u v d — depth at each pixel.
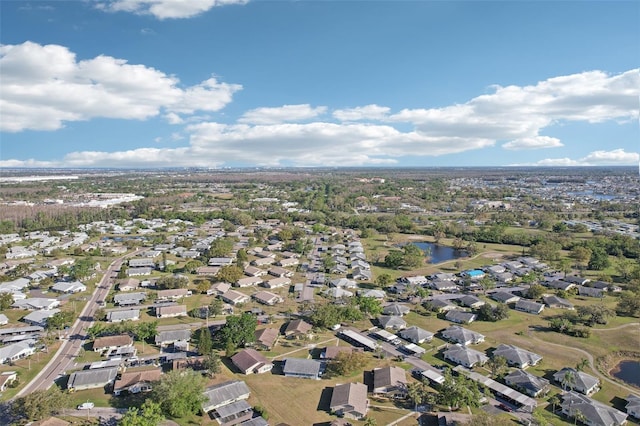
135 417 101.06
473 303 196.25
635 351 154.00
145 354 148.25
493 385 127.94
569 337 164.88
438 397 120.19
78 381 125.31
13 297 197.00
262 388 127.06
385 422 112.56
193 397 112.38
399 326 172.88
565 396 121.56
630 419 116.56
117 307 194.25
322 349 153.75
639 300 185.00
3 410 112.88
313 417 113.75
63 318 165.25
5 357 140.75
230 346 145.12
